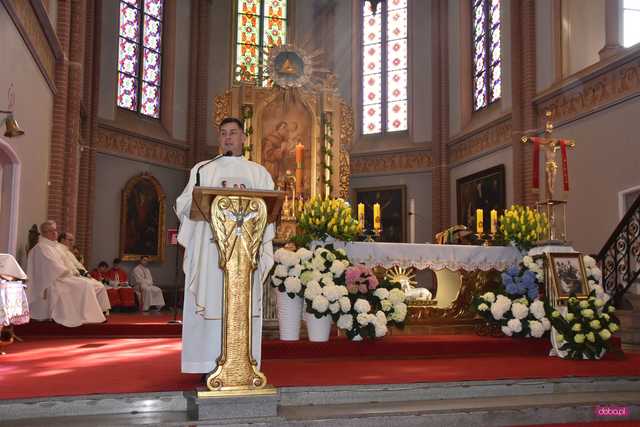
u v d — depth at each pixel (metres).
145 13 17.20
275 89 15.00
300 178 13.52
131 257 15.90
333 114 15.02
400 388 4.49
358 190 18.88
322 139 14.94
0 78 7.66
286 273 5.89
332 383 4.44
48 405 3.79
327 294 5.71
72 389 4.07
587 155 11.63
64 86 11.37
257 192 3.88
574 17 12.47
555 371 5.16
